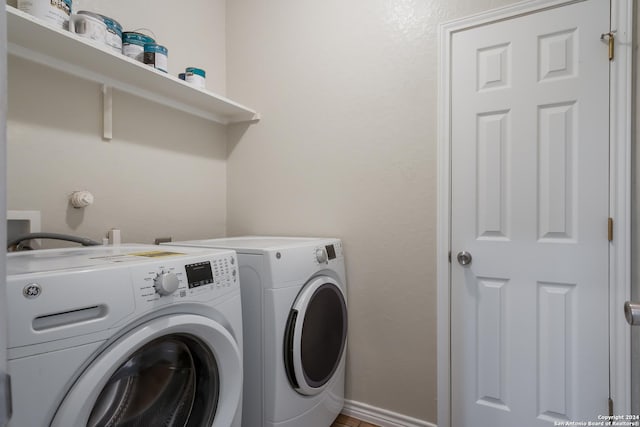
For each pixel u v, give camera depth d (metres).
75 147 1.39
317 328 1.41
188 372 0.97
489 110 1.47
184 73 1.75
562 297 1.34
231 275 1.05
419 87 1.61
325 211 1.85
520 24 1.41
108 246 1.27
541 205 1.38
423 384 1.58
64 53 1.27
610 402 1.25
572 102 1.33
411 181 1.62
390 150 1.67
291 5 1.97
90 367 0.68
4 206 0.36
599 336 1.28
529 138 1.40
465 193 1.52
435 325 1.57
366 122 1.73
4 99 0.35
